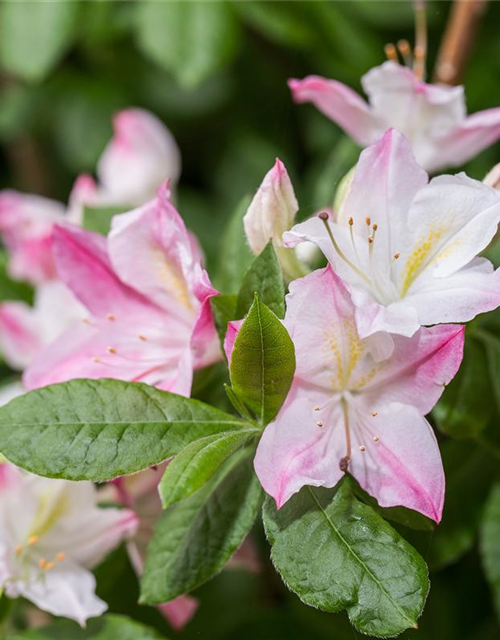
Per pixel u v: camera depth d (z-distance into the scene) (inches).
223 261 24.4
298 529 21.9
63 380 23.3
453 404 23.6
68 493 23.8
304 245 24.1
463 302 22.1
